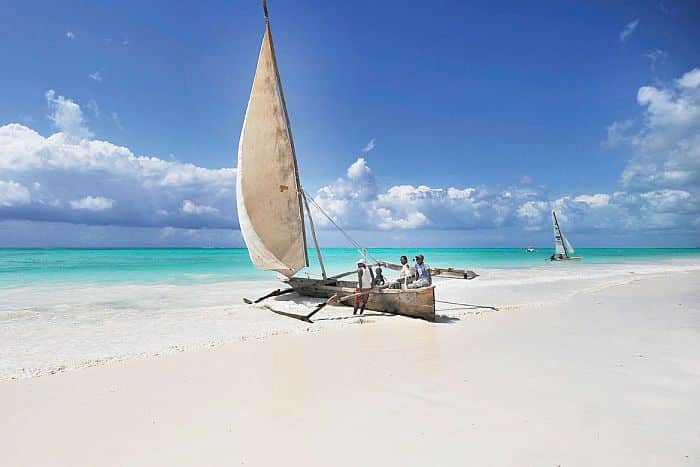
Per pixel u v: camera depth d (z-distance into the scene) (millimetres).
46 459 3979
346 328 9945
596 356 7270
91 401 5414
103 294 17031
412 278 12508
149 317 11758
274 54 14711
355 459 3855
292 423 4676
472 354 7488
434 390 5641
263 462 3838
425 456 3881
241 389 5805
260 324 10641
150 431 4535
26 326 10469
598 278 23391
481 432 4363
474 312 12141
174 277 24734
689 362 6879
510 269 31594
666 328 9602
